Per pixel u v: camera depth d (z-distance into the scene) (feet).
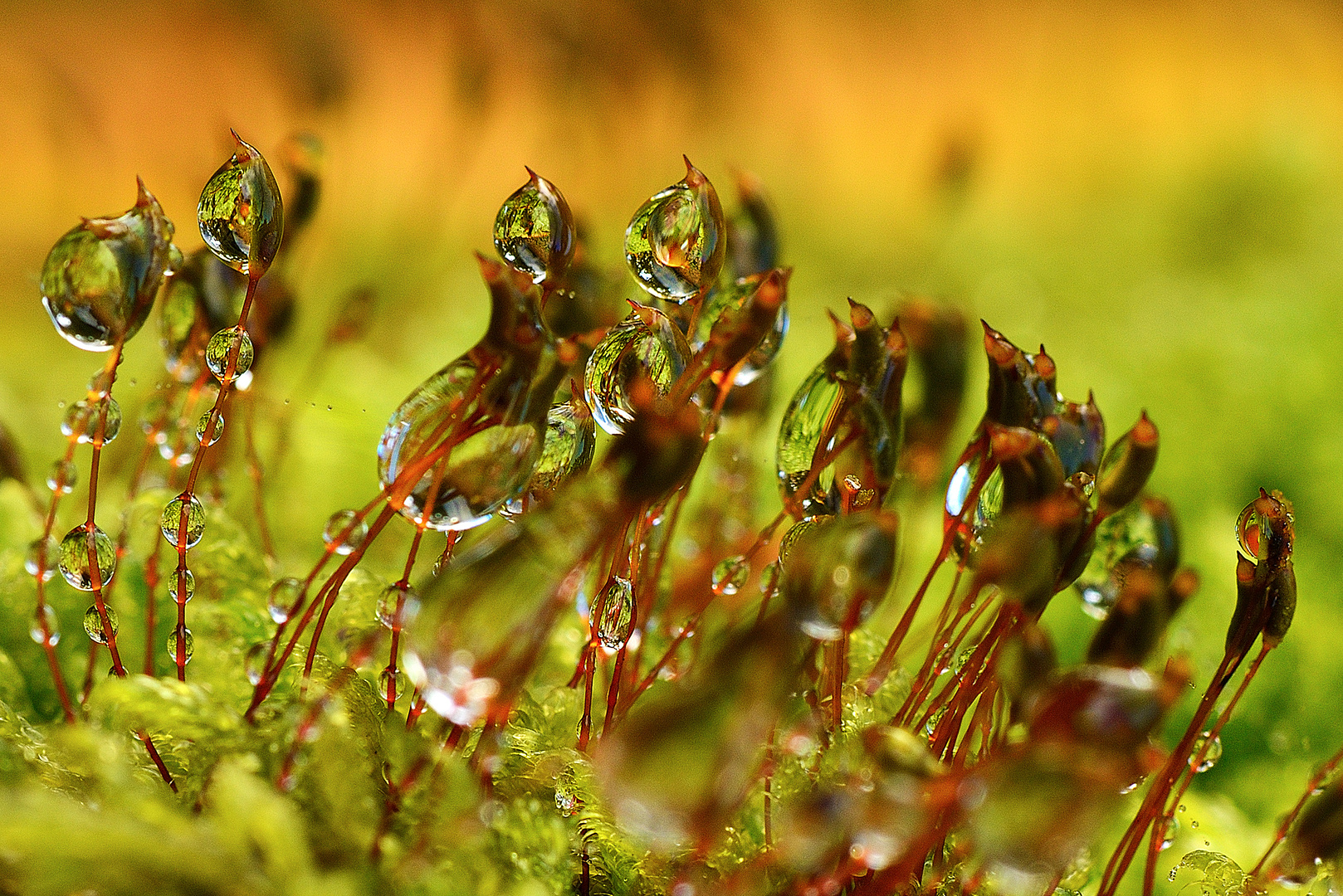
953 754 0.29
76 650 0.32
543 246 0.29
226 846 0.27
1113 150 1.56
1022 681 0.28
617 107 1.04
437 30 1.18
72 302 0.28
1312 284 0.87
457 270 1.01
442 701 0.27
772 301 0.28
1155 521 0.30
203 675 0.31
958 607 0.29
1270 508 0.29
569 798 0.29
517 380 0.28
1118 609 0.28
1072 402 0.29
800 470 0.29
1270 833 0.35
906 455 0.35
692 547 0.35
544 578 0.27
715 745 0.26
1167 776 0.29
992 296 1.19
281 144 0.33
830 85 1.54
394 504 0.28
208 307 0.30
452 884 0.28
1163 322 0.94
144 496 0.32
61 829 0.27
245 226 0.29
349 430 0.56
